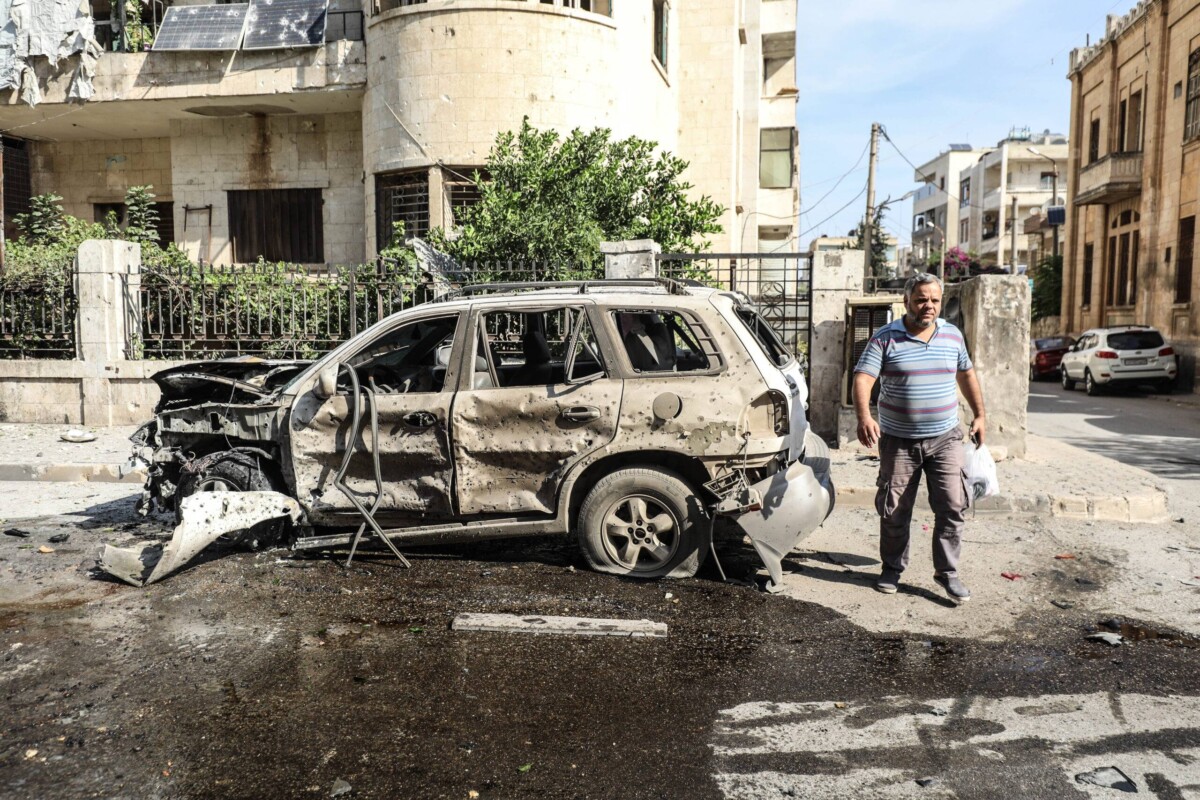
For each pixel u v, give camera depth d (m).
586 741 3.54
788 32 27.06
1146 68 26.84
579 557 6.04
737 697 3.96
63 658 4.34
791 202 28.17
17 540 6.59
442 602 5.14
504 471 5.60
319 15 15.23
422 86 13.89
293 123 16.88
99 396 11.73
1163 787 3.21
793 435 5.50
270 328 11.48
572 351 5.57
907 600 5.32
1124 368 22.16
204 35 15.35
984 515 7.48
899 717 3.78
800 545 6.51
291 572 5.67
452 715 3.75
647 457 5.51
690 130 20.03
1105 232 30.84
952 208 75.50
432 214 13.97
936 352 5.20
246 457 6.09
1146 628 4.89
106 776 3.24
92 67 15.79
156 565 5.46
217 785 3.18
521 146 12.32
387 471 5.74
